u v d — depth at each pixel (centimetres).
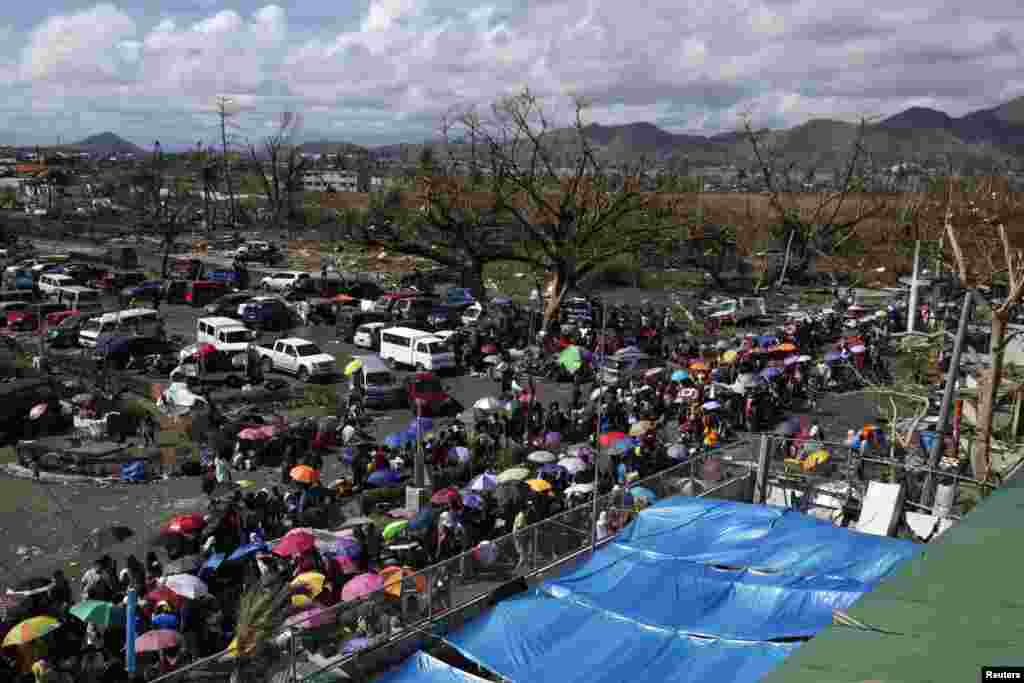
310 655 1203
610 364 3866
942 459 2219
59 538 2159
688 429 2923
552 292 4859
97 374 3619
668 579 1344
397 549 1809
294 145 12044
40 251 8119
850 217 7938
